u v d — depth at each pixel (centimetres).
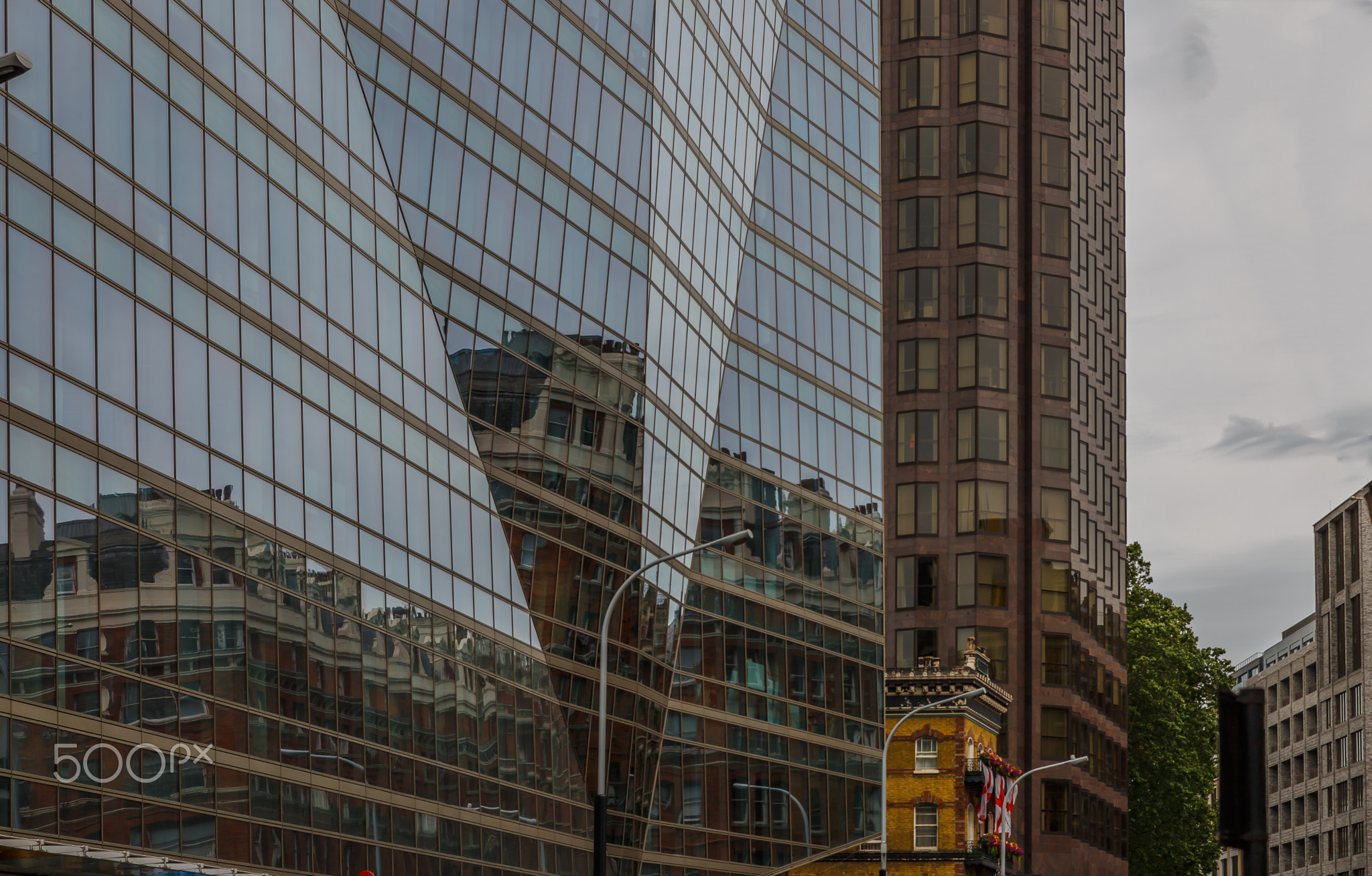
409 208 4422
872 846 7700
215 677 3278
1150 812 11119
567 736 5047
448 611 4388
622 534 5478
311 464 3778
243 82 3628
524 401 4938
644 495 5666
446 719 4309
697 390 6216
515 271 4925
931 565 10306
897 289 10744
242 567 3428
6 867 2672
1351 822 14812
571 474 5172
